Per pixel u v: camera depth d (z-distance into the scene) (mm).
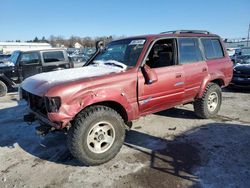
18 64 10031
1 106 7824
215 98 5777
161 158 3955
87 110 3670
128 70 4070
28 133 5266
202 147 4305
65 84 3508
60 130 3816
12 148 4547
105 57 5008
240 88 9352
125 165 3770
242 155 3980
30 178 3521
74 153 3609
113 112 3830
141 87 4137
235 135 4805
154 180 3361
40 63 10469
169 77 4562
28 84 4043
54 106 3396
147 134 4949
